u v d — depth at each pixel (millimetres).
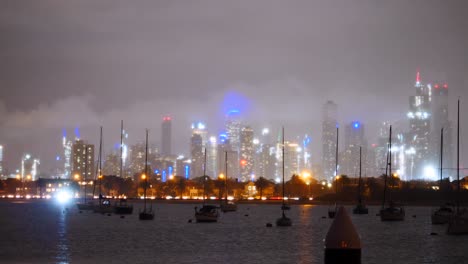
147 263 78438
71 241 110938
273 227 149625
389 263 80125
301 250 94812
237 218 197250
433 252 92688
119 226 152500
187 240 112500
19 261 80750
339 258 22766
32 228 146250
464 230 122625
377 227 150250
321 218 197750
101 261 80438
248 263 78375
